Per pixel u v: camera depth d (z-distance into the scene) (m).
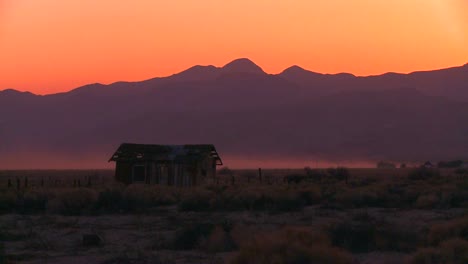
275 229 59.59
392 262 41.97
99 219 74.62
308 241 38.66
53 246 52.62
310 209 85.00
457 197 92.56
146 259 45.38
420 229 57.25
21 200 89.00
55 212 82.50
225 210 84.69
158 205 93.56
